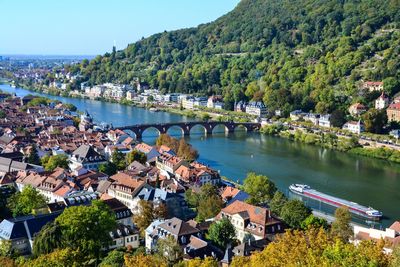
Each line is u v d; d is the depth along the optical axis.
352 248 115.50
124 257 165.25
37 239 183.75
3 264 161.50
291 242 131.88
